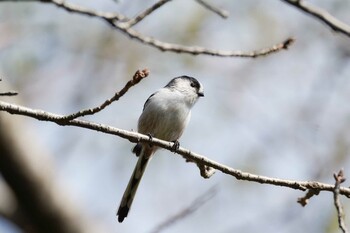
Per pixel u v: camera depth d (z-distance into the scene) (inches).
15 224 353.4
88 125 283.9
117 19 313.0
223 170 320.8
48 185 350.3
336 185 284.7
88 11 304.8
